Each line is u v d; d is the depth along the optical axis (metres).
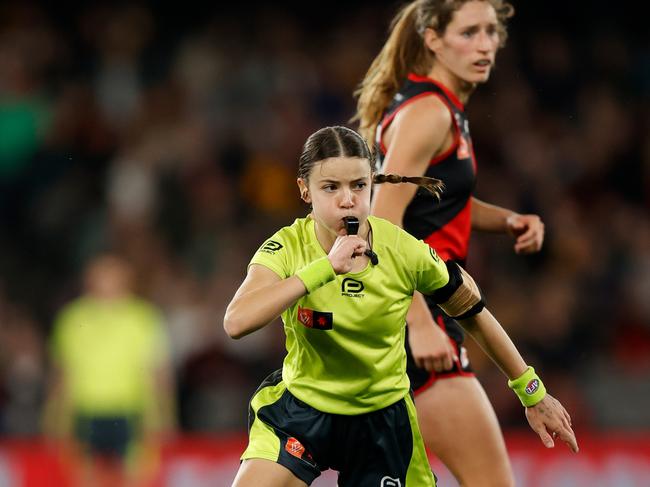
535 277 39.53
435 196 16.25
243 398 35.69
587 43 49.09
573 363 36.84
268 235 41.66
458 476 16.09
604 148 45.38
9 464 30.33
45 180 43.34
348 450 14.07
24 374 36.16
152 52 47.31
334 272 12.95
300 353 13.94
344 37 48.59
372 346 13.75
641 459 28.66
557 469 28.75
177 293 38.03
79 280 40.25
